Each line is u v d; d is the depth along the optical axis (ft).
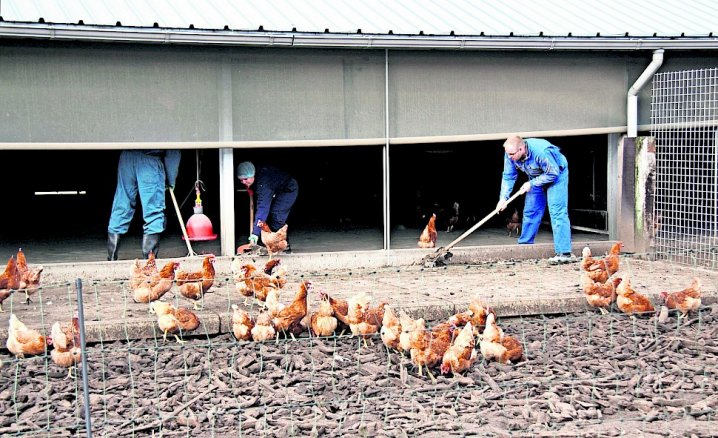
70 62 34.68
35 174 68.33
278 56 37.17
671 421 20.26
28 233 50.67
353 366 24.20
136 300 27.68
